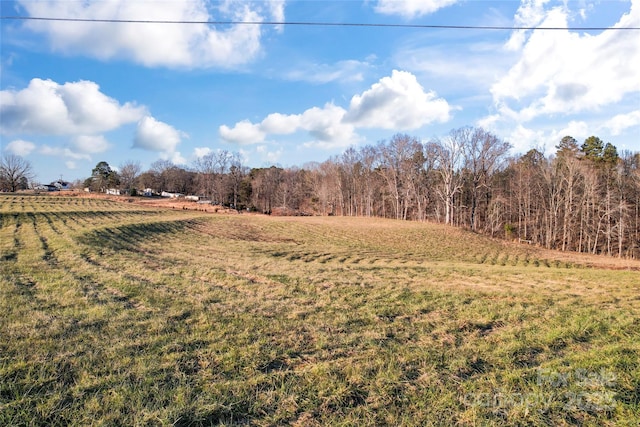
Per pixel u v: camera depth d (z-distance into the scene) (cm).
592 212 4825
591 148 6266
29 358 457
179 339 543
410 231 4044
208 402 368
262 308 748
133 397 371
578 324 659
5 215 2909
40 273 997
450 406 370
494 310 769
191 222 3672
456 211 6912
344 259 2202
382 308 773
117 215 3803
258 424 338
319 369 449
